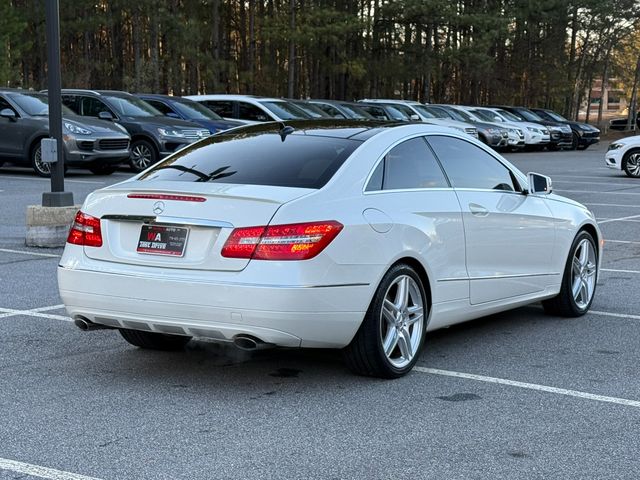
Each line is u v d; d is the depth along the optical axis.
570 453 4.16
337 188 5.08
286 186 5.07
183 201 4.96
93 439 4.29
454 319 5.92
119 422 4.55
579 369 5.66
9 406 4.80
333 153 5.38
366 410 4.77
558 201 7.08
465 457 4.09
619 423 4.61
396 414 4.71
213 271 4.80
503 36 47.72
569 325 6.99
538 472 3.91
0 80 33.88
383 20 45.81
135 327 5.13
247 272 4.71
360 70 44.22
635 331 6.79
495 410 4.80
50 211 10.10
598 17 56.84
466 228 5.87
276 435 4.37
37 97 18.70
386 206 5.27
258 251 4.73
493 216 6.14
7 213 12.68
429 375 5.49
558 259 6.96
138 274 4.95
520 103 57.59
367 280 5.00
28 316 6.96
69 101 20.03
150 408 4.79
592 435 4.41
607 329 6.85
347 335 5.02
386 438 4.34
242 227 4.77
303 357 5.93
